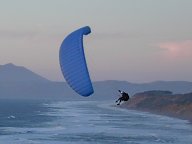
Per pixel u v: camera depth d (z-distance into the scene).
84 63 57.97
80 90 57.81
